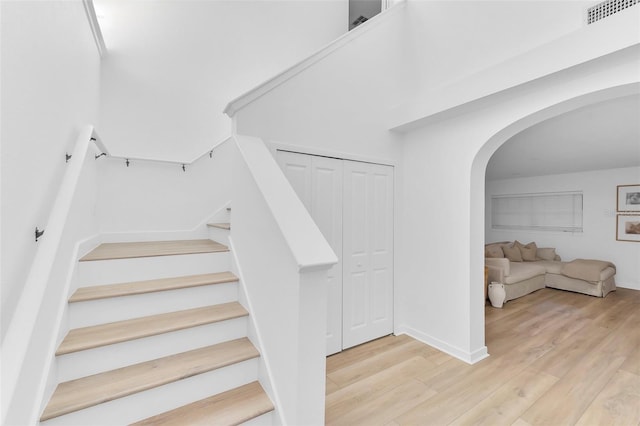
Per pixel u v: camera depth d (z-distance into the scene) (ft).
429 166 9.12
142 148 9.05
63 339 4.36
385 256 9.55
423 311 9.29
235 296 6.31
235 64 10.69
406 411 5.98
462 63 8.05
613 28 4.90
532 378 7.20
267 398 4.72
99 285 5.54
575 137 10.85
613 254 17.26
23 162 3.46
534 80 6.01
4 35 2.99
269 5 11.48
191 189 9.80
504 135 7.49
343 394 6.52
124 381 4.19
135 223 8.88
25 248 3.56
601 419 5.79
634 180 16.51
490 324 11.08
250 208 5.78
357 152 8.84
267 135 7.25
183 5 9.73
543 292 15.96
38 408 3.36
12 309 3.23
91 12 6.57
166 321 5.15
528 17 6.60
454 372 7.44
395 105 9.70
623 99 7.35
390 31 9.53
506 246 19.43
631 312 12.48
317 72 8.03
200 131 10.02
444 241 8.67
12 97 3.17
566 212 19.26
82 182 5.84
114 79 8.64
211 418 4.25
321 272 4.28
